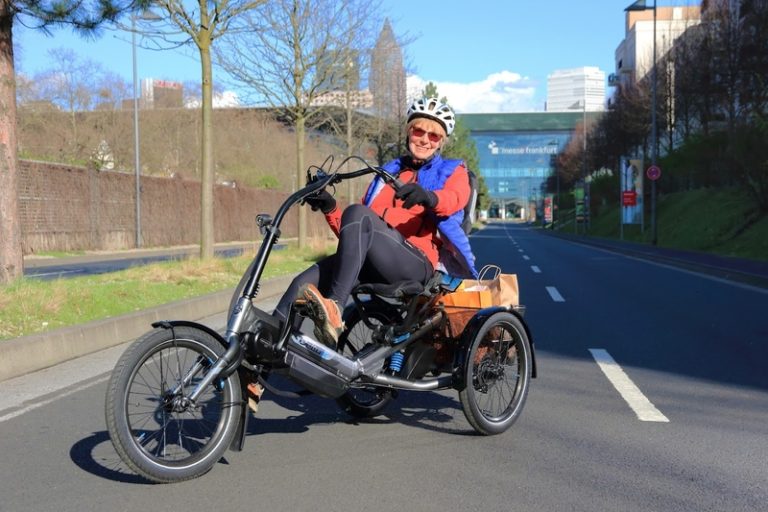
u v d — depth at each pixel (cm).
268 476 368
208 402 382
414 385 423
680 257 2183
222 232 3716
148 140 4716
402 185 386
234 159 5444
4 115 888
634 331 862
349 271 389
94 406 512
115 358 689
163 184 3125
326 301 370
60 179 2412
